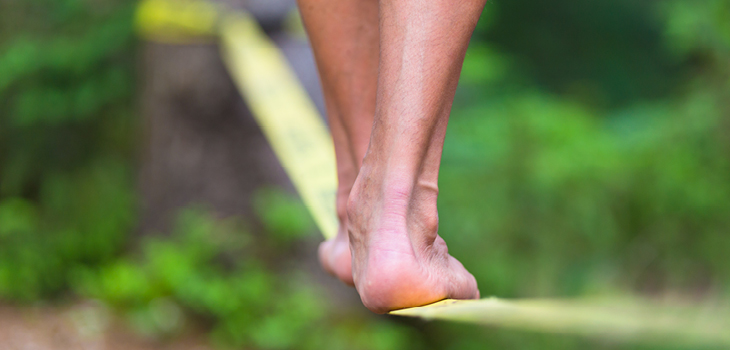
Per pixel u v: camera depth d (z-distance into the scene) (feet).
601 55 31.96
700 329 10.05
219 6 12.09
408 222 3.28
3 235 13.64
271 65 10.57
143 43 13.60
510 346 13.42
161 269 11.87
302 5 4.27
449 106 3.31
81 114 15.64
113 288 11.85
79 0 16.24
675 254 15.16
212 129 12.79
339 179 4.44
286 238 12.40
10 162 16.33
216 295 11.66
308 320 11.86
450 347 13.30
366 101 4.25
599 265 14.49
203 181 12.85
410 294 3.11
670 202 15.37
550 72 31.78
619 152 16.57
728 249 15.07
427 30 3.20
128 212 15.16
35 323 11.36
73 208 15.60
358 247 3.44
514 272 13.98
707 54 16.96
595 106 20.93
